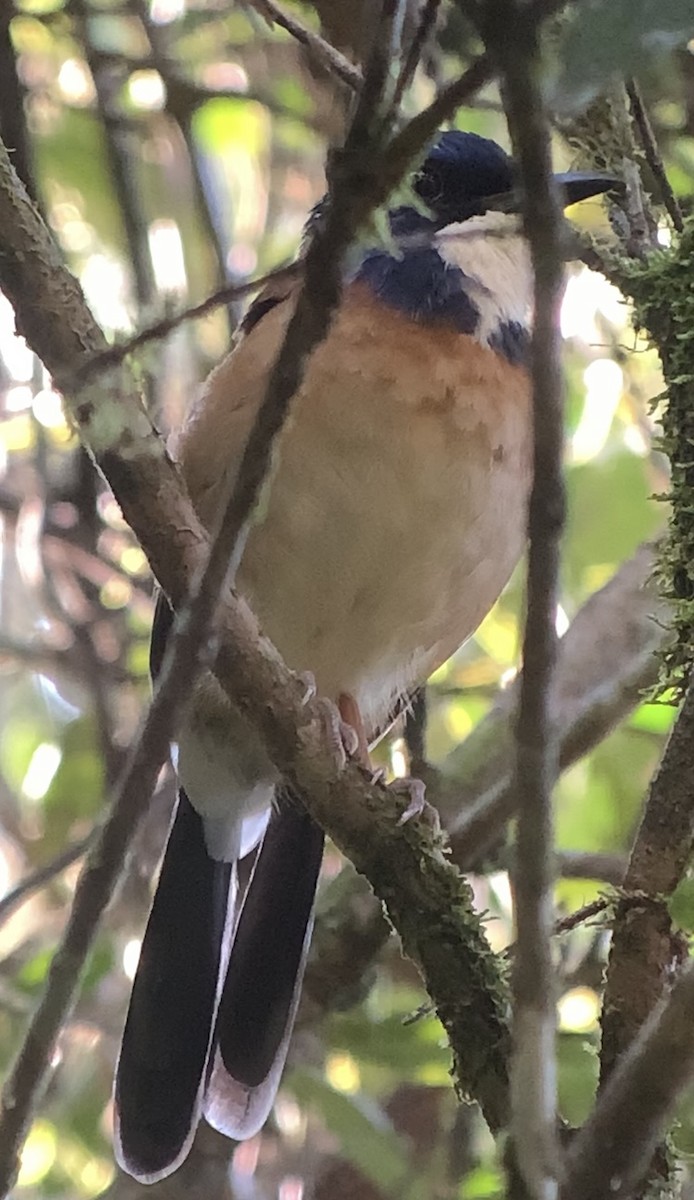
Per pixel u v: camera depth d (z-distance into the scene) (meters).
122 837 3.30
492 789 6.75
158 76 8.25
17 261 3.61
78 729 8.09
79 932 3.36
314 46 5.47
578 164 6.02
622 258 5.31
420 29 2.84
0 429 8.30
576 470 7.86
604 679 6.84
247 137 9.17
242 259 8.95
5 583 8.68
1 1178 3.38
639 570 7.11
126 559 8.21
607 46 2.61
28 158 6.79
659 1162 4.07
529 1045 3.08
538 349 2.84
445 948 4.61
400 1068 6.35
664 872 4.32
